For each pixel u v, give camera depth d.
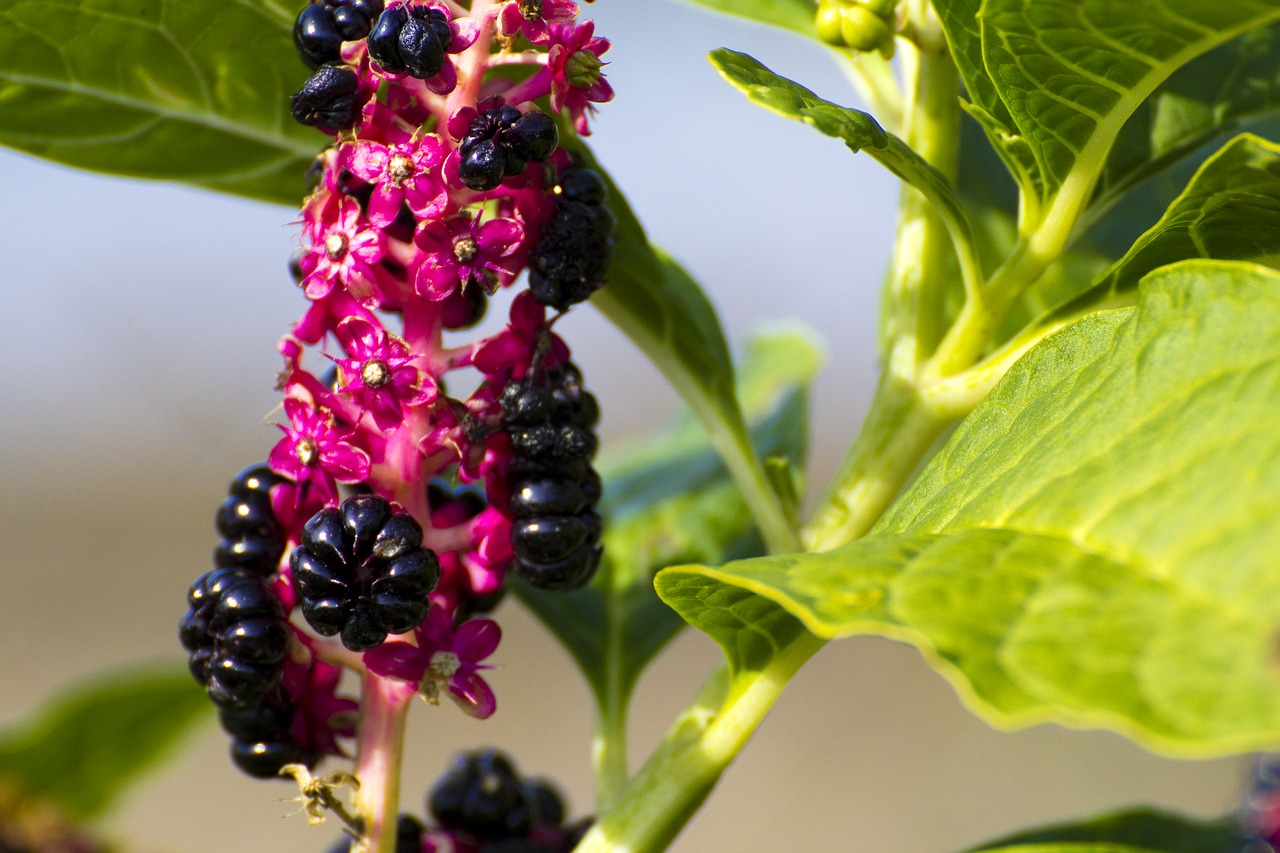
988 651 0.23
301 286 0.26
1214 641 0.22
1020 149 0.26
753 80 0.25
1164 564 0.23
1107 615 0.23
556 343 0.26
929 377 0.27
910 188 0.27
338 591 0.25
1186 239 0.26
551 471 0.25
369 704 0.25
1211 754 0.22
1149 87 0.26
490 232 0.25
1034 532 0.24
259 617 0.25
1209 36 0.25
